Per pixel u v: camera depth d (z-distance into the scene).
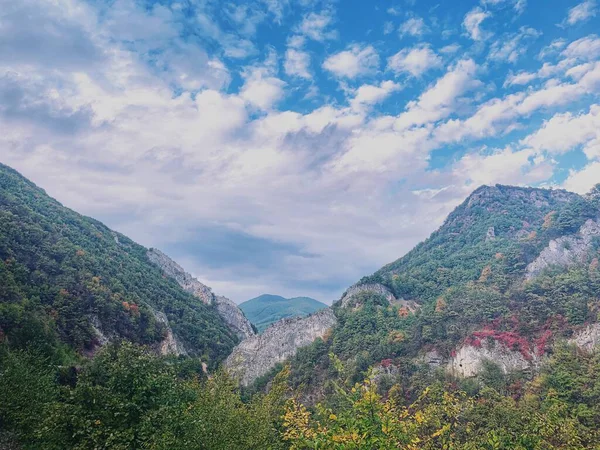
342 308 106.19
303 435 13.16
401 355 71.44
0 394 23.25
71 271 72.62
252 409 23.56
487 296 80.25
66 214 109.88
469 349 63.81
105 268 91.06
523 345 61.56
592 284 70.94
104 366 20.69
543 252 100.12
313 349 88.50
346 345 83.31
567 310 64.62
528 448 26.19
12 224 70.25
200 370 59.94
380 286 110.25
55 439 16.95
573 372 48.56
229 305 150.75
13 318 46.16
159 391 20.09
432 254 146.00
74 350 57.00
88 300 69.38
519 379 55.34
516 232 139.88
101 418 17.67
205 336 107.94
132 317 78.12
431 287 111.50
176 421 18.11
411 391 57.69
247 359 99.94
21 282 59.41
